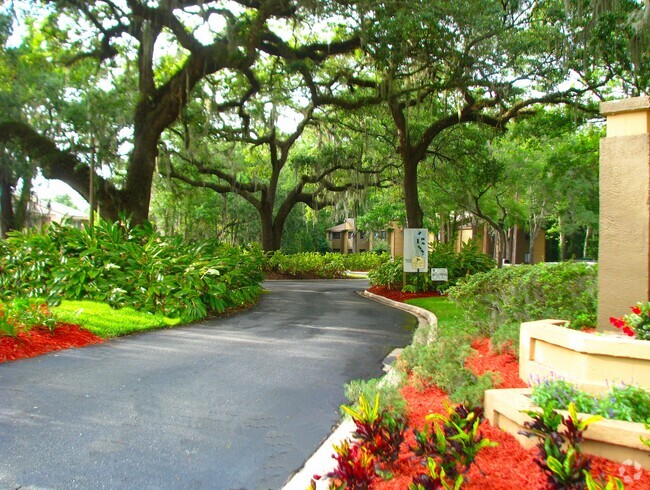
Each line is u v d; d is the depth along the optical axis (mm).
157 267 12859
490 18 14805
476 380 5234
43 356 7980
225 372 7449
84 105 17953
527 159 29484
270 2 16359
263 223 34000
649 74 15242
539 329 5250
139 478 4035
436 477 2934
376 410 4008
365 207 32594
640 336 4797
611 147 5891
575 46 15156
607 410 3787
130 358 8141
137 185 18281
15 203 21094
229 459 4445
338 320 13648
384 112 23500
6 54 16734
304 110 28797
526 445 3865
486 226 44812
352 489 3104
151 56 17703
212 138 26750
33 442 4684
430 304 16391
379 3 15258
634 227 5703
